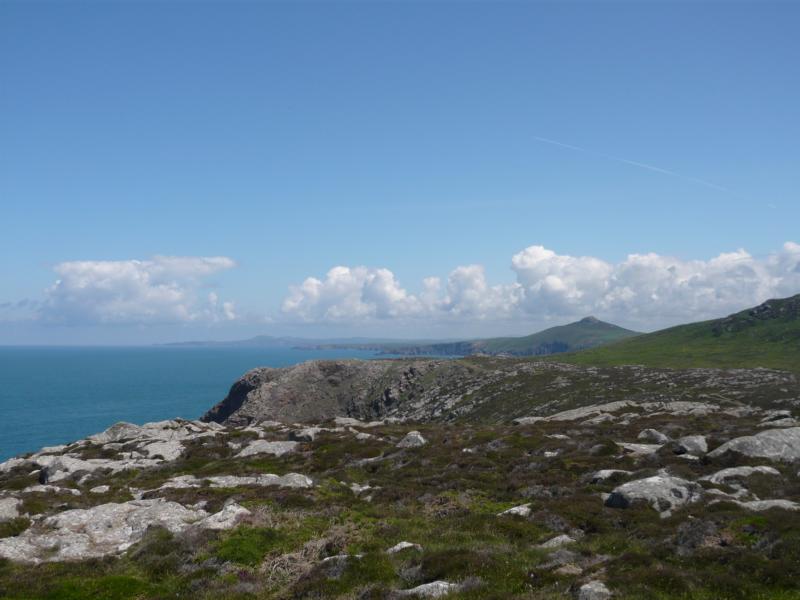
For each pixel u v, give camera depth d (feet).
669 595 50.08
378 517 89.15
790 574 52.26
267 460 160.45
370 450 161.68
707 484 92.58
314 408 505.66
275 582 64.85
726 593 50.24
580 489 98.63
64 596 63.41
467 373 483.92
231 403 549.95
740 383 296.10
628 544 66.59
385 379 520.42
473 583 54.60
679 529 68.18
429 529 80.28
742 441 114.62
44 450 204.64
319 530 82.28
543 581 54.95
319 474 133.28
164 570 69.97
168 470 155.43
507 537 74.64
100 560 74.43
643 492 84.69
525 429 184.85
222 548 73.10
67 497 117.19
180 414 590.14
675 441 130.93
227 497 106.52
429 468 133.08
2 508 102.42
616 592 49.88
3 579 67.97
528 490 102.12
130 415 574.15
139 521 91.91
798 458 109.91
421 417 411.95
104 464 164.76
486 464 129.39
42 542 84.02
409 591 54.75
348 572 62.13
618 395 313.32
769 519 66.59
